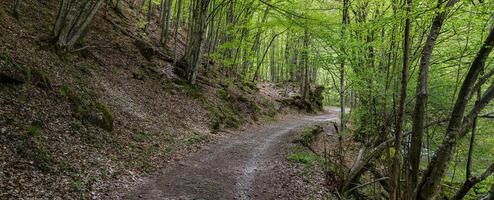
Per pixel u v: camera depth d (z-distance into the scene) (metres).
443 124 10.65
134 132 13.21
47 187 7.33
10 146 7.95
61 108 10.92
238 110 24.31
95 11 16.11
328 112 40.66
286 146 16.84
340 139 14.31
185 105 19.52
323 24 12.54
